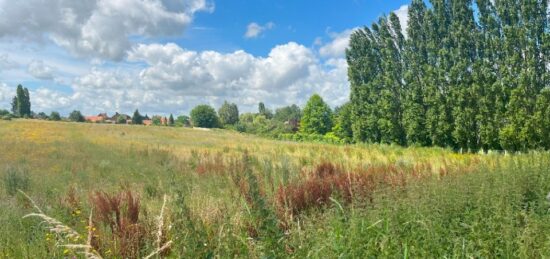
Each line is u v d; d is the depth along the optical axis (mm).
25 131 46438
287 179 8414
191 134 58312
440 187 5512
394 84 45562
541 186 5875
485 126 34656
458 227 4387
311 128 71438
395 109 45000
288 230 4578
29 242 4816
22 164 14570
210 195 6441
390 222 4359
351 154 20641
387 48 45750
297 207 5992
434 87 39438
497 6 36000
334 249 3715
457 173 7914
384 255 3744
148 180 9586
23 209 6660
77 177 11250
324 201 6332
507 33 34406
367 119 48156
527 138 31438
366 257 3756
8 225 5293
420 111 41000
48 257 4129
